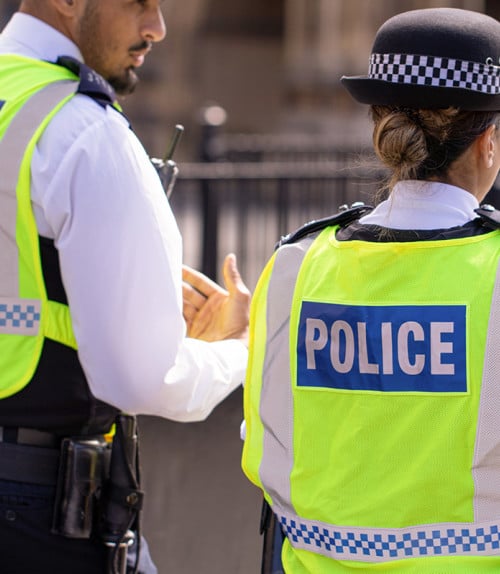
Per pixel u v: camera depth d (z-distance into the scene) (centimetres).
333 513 346
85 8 441
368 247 352
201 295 486
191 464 974
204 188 1184
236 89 5397
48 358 417
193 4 4806
